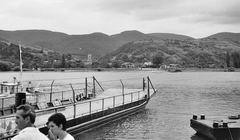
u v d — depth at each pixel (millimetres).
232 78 164000
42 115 26297
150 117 36188
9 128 18859
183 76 198000
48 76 180000
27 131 6371
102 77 174500
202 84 109375
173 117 36781
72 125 25391
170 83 115500
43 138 6453
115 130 28719
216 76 197500
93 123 28391
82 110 30016
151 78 164000
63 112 28625
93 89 43031
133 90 50156
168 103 51500
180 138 26234
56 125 7281
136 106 38688
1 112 25016
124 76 190500
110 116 31609
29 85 39625
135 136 26766
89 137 25766
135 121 33312
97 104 34375
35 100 31609
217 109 44812
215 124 23391
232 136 23125
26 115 6543
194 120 26656
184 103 51625
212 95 67312
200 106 47844
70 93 49312
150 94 45531
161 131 28938
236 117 27297
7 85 32156
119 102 36781
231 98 60562
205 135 25125
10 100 28438
